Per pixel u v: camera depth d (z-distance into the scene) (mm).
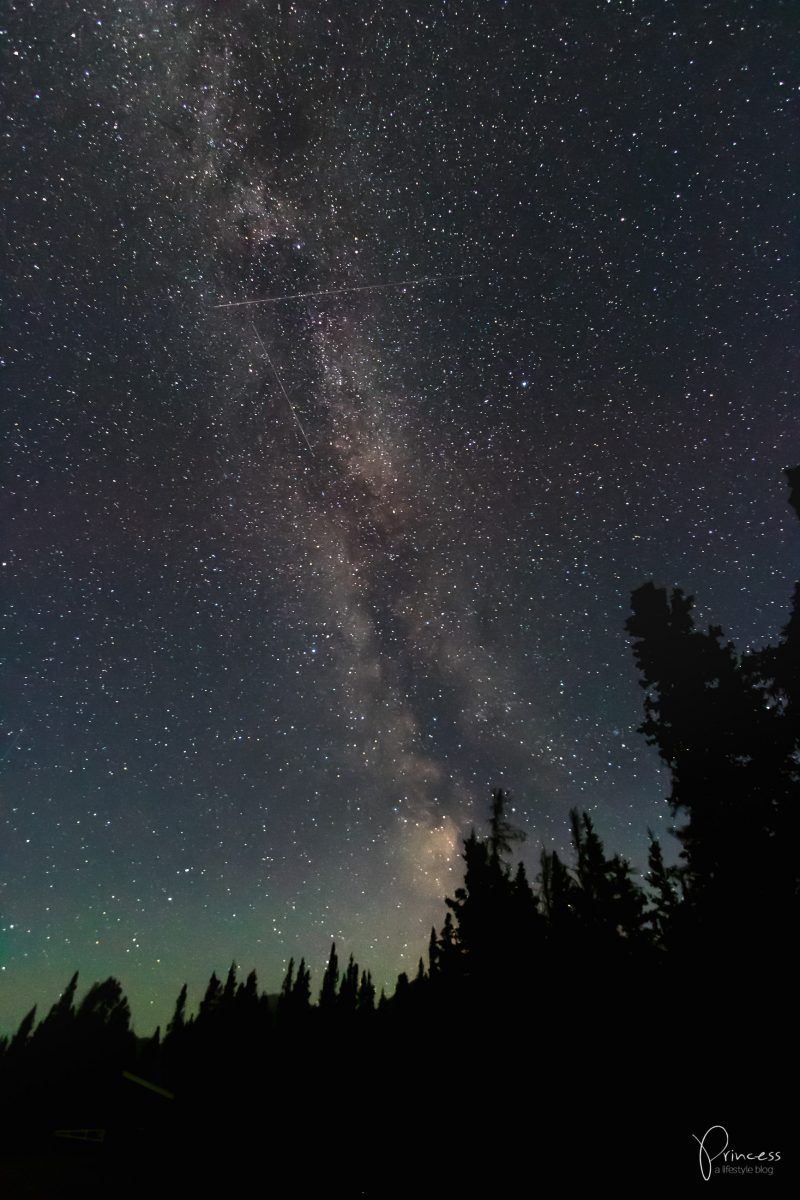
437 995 10891
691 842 10422
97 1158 16625
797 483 10938
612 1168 7703
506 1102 8977
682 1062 8305
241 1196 12414
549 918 10930
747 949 8742
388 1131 10836
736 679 10992
